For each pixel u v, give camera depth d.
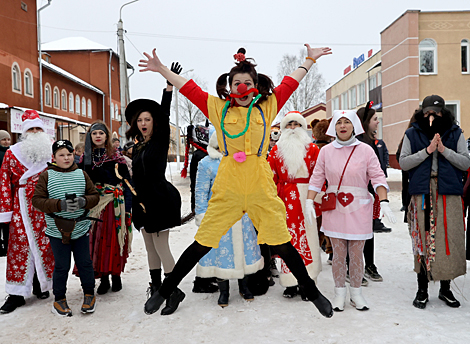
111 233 4.20
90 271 3.78
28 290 3.92
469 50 22.72
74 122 25.83
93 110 36.66
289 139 4.23
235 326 3.36
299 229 4.12
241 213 2.77
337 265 3.70
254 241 4.00
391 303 3.81
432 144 3.54
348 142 3.75
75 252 3.77
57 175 3.74
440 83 22.69
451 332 3.12
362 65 30.69
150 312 2.79
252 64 2.76
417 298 3.72
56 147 3.74
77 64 38.50
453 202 3.66
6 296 4.23
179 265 2.77
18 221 3.96
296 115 4.28
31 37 23.36
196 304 3.92
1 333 3.30
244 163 2.70
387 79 25.20
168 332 3.26
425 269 3.64
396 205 10.51
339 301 3.67
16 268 3.90
